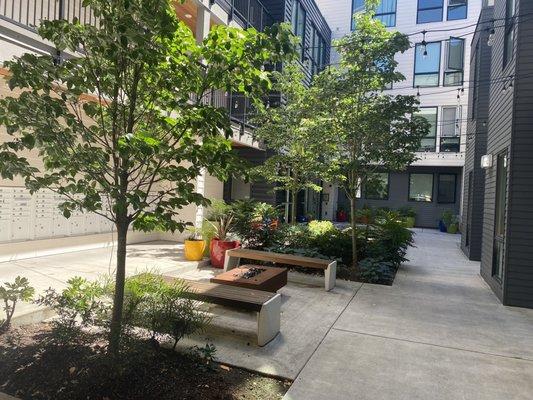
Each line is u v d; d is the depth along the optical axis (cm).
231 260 667
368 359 351
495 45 733
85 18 531
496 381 318
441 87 1802
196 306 416
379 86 725
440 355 367
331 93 735
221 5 969
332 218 2114
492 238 664
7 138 602
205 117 246
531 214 551
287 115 945
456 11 1794
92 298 354
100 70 246
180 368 298
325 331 417
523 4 561
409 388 300
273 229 834
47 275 536
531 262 548
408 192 2062
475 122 1017
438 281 711
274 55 252
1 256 612
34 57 223
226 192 1195
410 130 716
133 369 272
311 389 291
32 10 577
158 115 274
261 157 1197
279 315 398
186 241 724
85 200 242
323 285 634
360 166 740
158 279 415
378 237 830
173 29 231
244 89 262
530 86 557
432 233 1739
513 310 532
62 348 275
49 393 240
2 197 615
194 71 253
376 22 721
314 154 863
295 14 1327
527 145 555
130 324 304
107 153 250
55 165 249
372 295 584
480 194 985
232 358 335
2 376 253
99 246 796
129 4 219
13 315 352
